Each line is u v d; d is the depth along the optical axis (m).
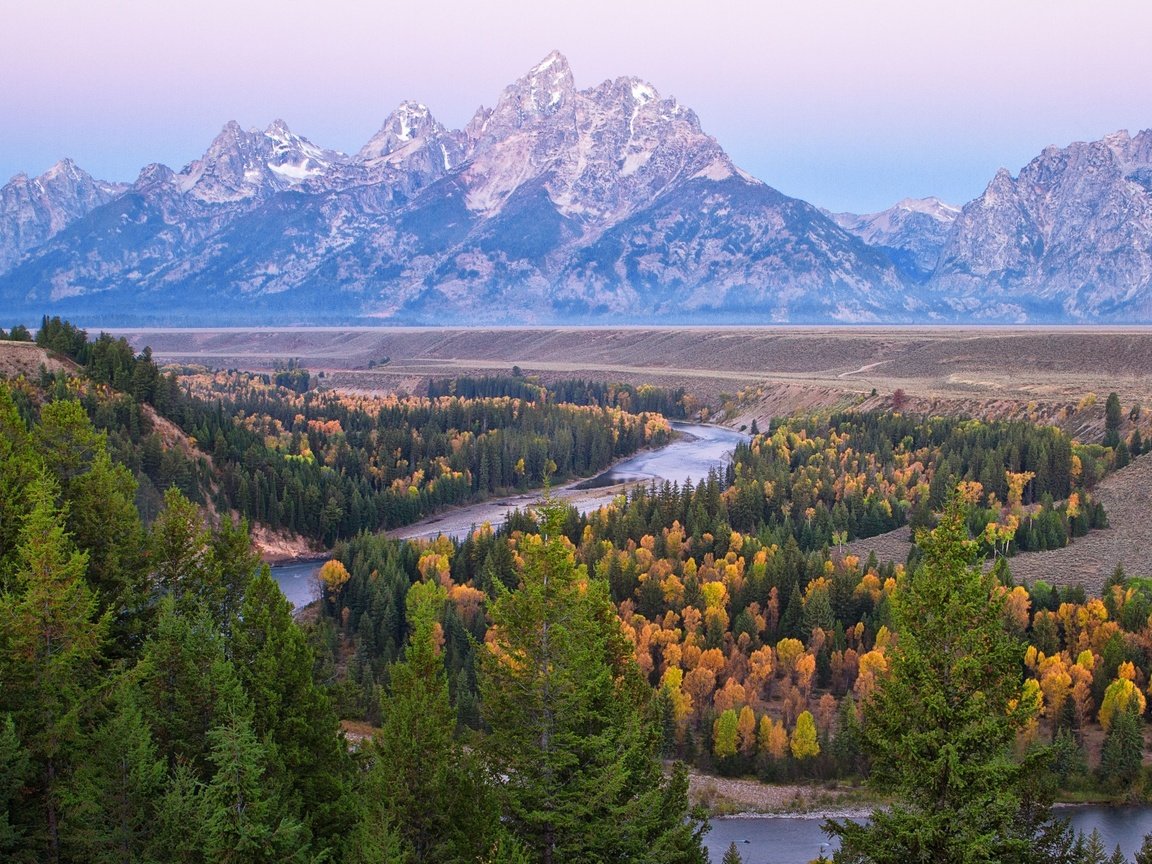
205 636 43.66
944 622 34.03
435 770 39.19
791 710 100.88
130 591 52.00
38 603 42.75
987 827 33.59
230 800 37.12
